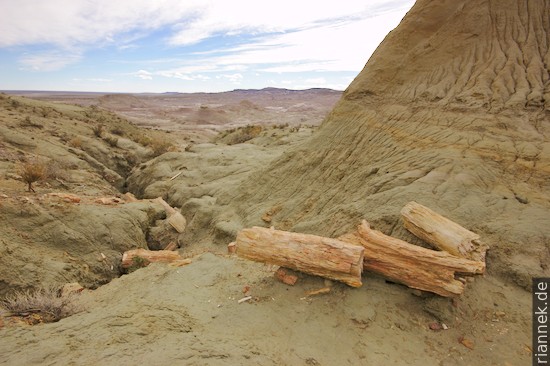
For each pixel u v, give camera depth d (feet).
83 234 39.68
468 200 25.61
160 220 60.13
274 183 53.72
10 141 81.15
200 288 21.66
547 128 32.24
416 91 47.06
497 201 25.50
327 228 30.42
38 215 37.11
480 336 15.79
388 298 17.94
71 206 42.45
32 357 12.73
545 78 38.01
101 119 163.02
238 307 18.25
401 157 37.19
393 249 18.72
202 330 15.83
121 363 12.22
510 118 34.55
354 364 14.21
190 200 65.41
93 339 14.29
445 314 16.78
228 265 25.55
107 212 46.19
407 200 26.04
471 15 48.24
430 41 50.57
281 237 20.24
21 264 30.68
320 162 50.11
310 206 43.11
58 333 14.94
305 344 15.16
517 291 18.42
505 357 14.66
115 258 40.37
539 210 23.82
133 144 131.75
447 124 38.09
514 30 44.93
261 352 14.06
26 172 47.44
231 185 70.23
